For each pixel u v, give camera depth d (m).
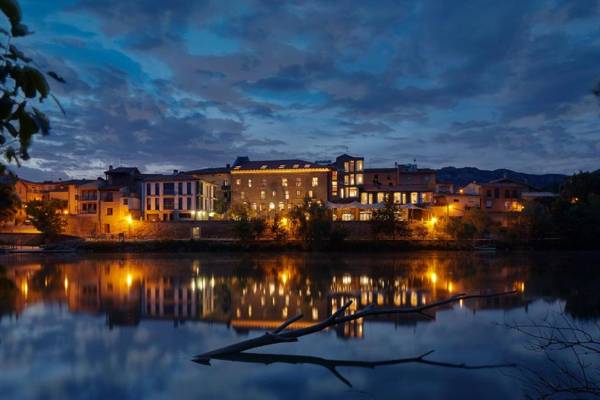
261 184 101.00
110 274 46.75
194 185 93.75
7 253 72.25
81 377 15.65
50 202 82.31
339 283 39.09
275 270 50.09
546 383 13.41
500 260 60.19
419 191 98.12
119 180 97.50
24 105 2.73
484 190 95.00
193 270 50.41
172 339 20.56
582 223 75.19
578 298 30.33
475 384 14.60
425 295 32.22
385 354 18.02
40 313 26.55
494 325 22.53
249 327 22.98
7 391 14.32
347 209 93.31
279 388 14.53
